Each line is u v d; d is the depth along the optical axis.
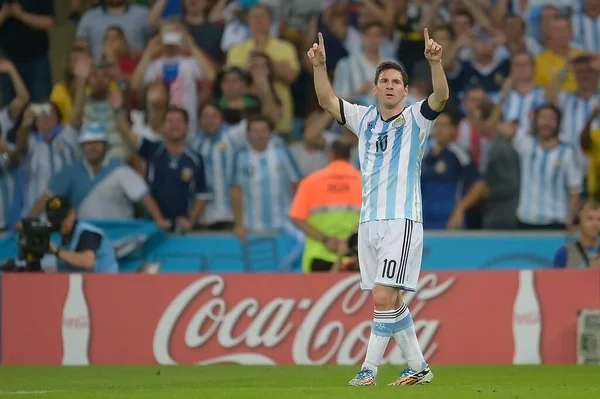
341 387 24.19
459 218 46.78
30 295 38.94
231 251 45.69
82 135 45.62
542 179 47.09
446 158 46.91
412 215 24.34
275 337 37.72
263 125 46.66
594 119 48.84
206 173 46.94
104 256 40.94
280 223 46.69
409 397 21.06
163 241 45.59
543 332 37.12
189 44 50.38
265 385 26.53
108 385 27.67
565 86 49.84
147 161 48.16
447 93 24.05
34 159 47.88
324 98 25.25
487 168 47.25
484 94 48.62
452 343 37.34
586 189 48.44
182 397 21.81
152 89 49.03
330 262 40.47
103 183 45.94
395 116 24.66
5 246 45.09
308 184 40.75
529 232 46.03
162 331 38.22
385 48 51.25
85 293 38.72
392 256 24.14
